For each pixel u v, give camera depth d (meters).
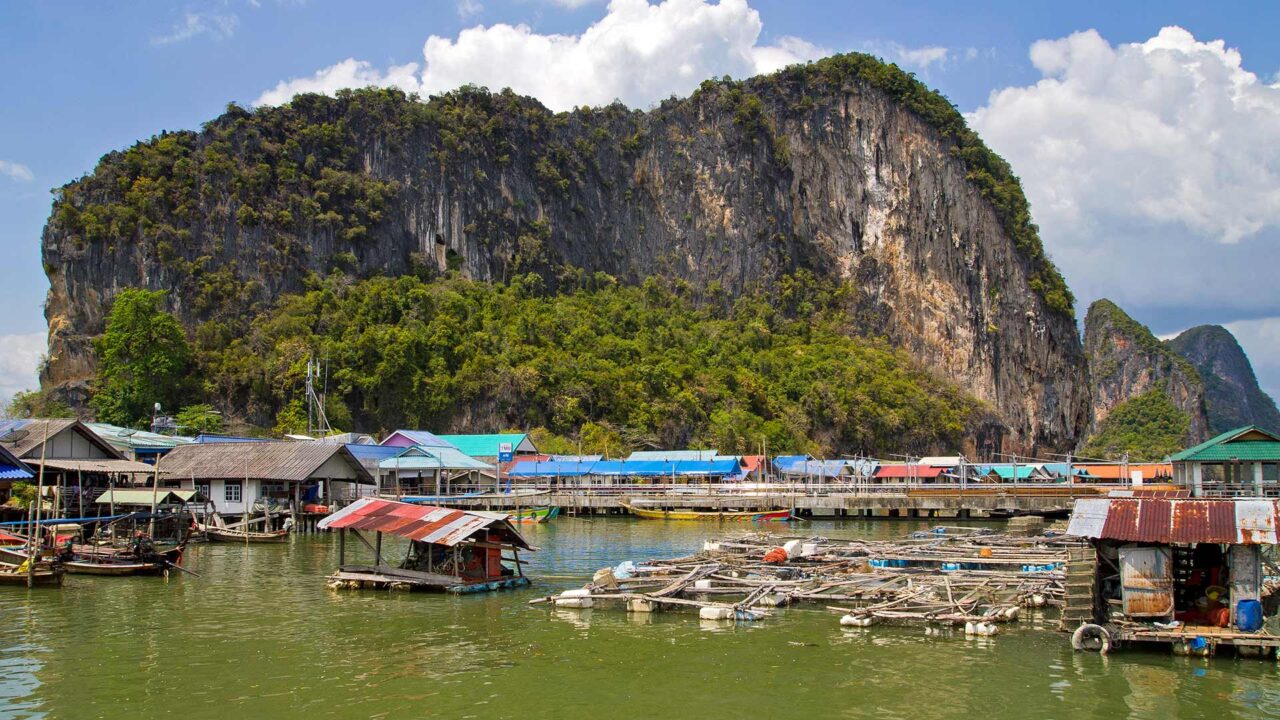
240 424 116.44
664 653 24.41
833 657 23.89
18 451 49.03
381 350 122.50
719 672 22.59
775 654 24.22
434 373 125.25
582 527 66.88
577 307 171.50
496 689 21.28
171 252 133.12
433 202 174.25
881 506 72.50
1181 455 61.25
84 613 29.50
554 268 185.25
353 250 158.88
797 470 108.44
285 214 148.12
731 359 160.00
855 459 115.44
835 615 29.03
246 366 120.19
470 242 176.88
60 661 23.59
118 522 44.03
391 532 34.00
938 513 73.81
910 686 21.39
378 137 172.12
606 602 30.56
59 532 45.69
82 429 52.50
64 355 124.12
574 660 23.70
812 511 74.94
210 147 149.12
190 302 132.25
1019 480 102.50
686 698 20.66
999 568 37.00
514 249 183.25
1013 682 21.56
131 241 132.50
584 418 128.75
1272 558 39.47
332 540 52.50
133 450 67.31
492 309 151.62
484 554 35.09
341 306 135.25
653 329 169.12
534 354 136.75
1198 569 25.64
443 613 29.55
